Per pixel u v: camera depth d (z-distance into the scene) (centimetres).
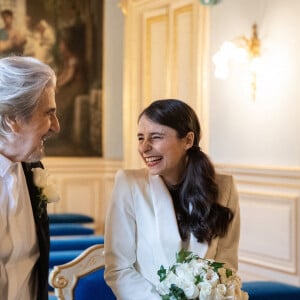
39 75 172
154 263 206
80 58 815
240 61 548
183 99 661
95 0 820
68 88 809
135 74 757
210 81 610
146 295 198
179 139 206
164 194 208
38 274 188
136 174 215
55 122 182
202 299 176
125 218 210
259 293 277
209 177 210
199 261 185
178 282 179
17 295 180
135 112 759
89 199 824
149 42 729
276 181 520
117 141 816
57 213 783
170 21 687
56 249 454
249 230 551
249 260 551
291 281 505
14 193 176
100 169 830
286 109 511
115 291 205
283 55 514
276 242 520
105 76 825
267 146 533
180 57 668
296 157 500
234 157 574
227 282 182
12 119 171
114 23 814
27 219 185
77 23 812
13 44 779
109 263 208
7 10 775
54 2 799
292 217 502
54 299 310
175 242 204
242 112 564
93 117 823
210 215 206
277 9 521
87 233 593
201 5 620
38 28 792
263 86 538
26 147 175
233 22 575
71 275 275
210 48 610
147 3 728
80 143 817
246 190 554
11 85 169
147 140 206
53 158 800
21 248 179
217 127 598
